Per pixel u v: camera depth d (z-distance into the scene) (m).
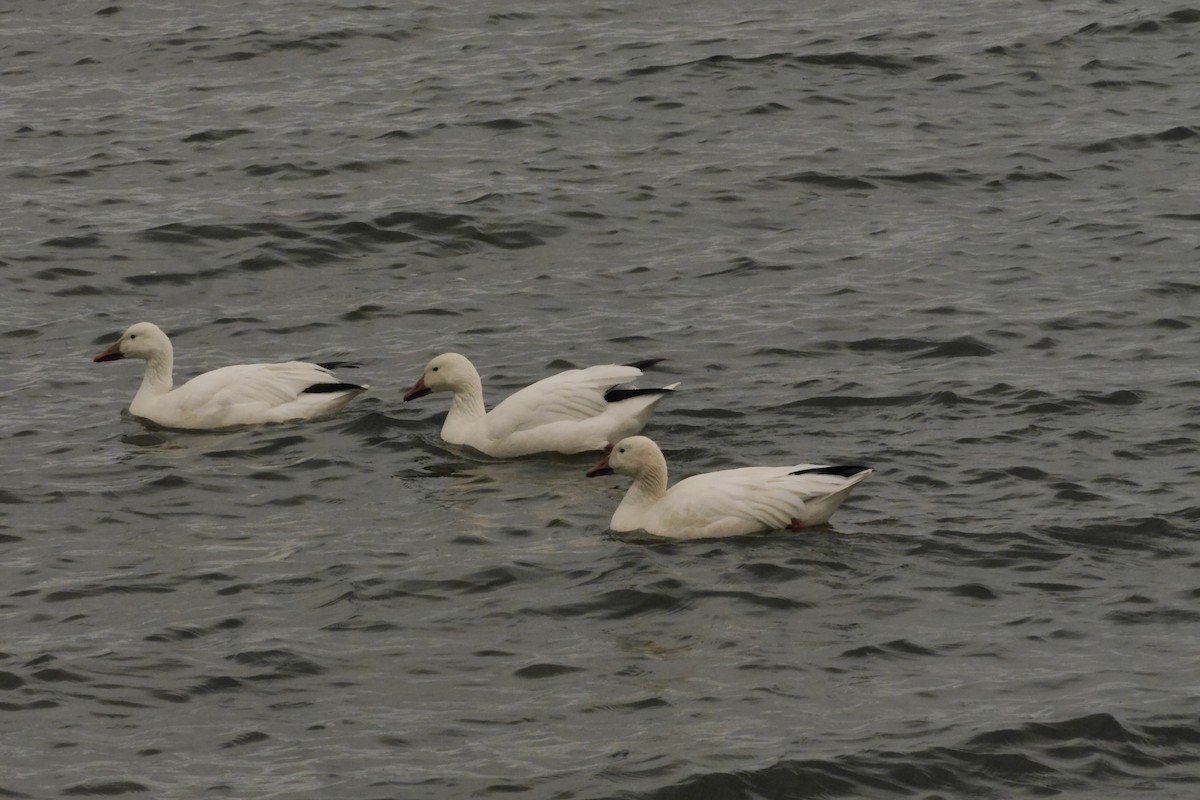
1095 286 23.31
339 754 12.38
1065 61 33.31
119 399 20.59
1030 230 25.64
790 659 13.68
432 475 18.14
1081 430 18.36
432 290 24.02
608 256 25.12
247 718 12.91
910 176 27.94
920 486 17.08
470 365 19.20
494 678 13.48
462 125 30.59
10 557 15.88
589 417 18.78
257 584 15.21
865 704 12.95
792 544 15.76
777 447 18.34
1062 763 12.19
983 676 13.33
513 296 23.73
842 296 23.27
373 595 14.91
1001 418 18.86
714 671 13.51
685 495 16.14
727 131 30.17
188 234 25.80
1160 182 27.44
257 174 28.36
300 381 20.03
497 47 35.19
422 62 34.28
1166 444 17.91
